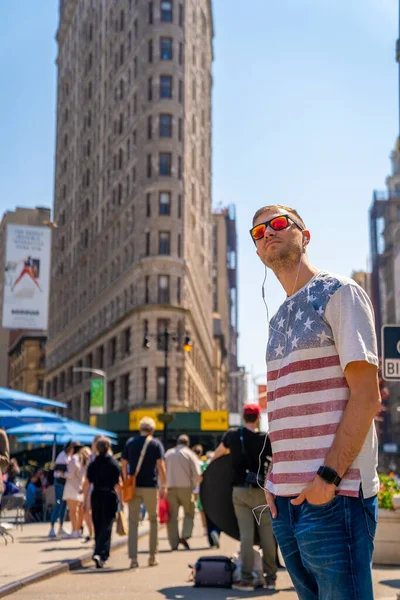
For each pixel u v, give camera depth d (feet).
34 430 69.72
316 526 9.55
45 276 82.74
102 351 238.89
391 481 37.65
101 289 245.65
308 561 9.77
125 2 236.63
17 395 51.55
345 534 9.46
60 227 319.68
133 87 221.87
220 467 30.96
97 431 77.10
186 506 47.39
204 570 30.09
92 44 282.15
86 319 262.47
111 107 246.06
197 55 252.42
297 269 11.15
